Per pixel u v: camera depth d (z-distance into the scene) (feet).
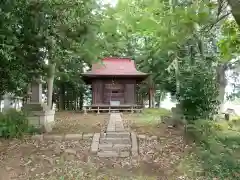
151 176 20.90
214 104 31.73
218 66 56.59
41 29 24.84
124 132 31.45
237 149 23.56
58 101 91.15
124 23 24.80
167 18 17.54
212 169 20.83
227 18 21.09
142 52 79.56
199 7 16.81
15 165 22.80
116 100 74.59
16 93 30.07
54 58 29.43
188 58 35.35
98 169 22.39
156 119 48.39
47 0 23.25
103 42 38.45
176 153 24.98
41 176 21.01
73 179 20.45
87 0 27.61
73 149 26.27
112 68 74.84
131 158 24.61
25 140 28.94
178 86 32.96
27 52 26.61
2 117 30.66
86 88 95.04
